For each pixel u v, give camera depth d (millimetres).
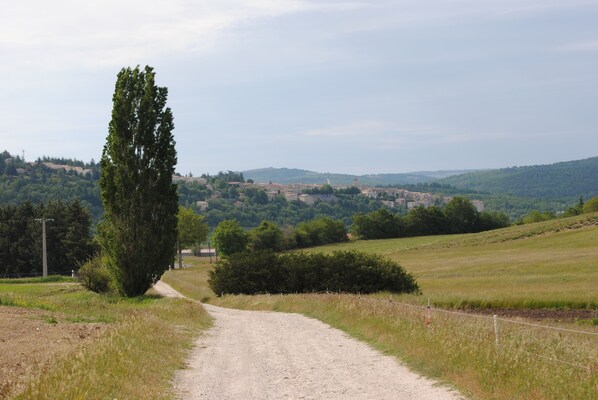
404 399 11703
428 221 159000
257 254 55594
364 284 49781
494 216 171375
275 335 23625
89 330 20828
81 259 101562
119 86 44031
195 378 14672
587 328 24656
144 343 16984
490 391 11383
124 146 43969
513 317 31094
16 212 104750
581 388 10477
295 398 12273
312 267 51688
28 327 21422
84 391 10828
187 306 32094
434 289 48781
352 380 13820
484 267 70062
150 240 44031
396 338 18031
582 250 79188
